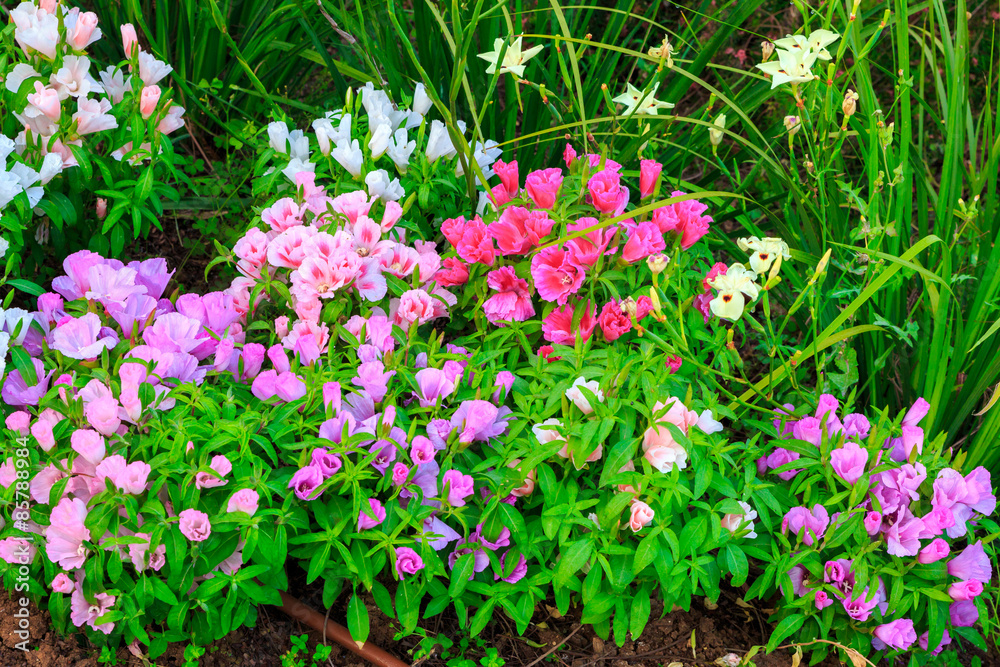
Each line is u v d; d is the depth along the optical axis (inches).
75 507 71.5
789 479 77.3
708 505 73.9
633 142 84.5
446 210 82.6
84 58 78.5
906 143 81.1
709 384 79.6
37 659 72.9
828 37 77.4
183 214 87.2
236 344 78.2
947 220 80.2
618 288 78.5
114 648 73.3
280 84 94.0
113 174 80.2
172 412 73.2
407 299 77.2
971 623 76.1
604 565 73.3
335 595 74.4
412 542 72.9
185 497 72.1
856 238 78.1
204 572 72.5
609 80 91.2
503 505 74.4
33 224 79.7
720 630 77.5
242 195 88.1
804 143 90.0
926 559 74.7
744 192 86.8
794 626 75.0
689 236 78.9
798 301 74.9
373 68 86.1
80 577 72.8
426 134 86.0
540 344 80.4
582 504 73.9
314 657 74.8
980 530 79.5
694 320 78.4
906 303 81.6
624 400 74.3
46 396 72.9
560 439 74.1
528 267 78.3
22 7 76.9
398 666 74.7
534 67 89.0
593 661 76.2
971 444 80.7
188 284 84.8
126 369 72.7
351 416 73.5
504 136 90.1
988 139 81.7
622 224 77.4
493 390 75.8
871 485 75.8
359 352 75.9
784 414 77.4
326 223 79.1
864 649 75.4
